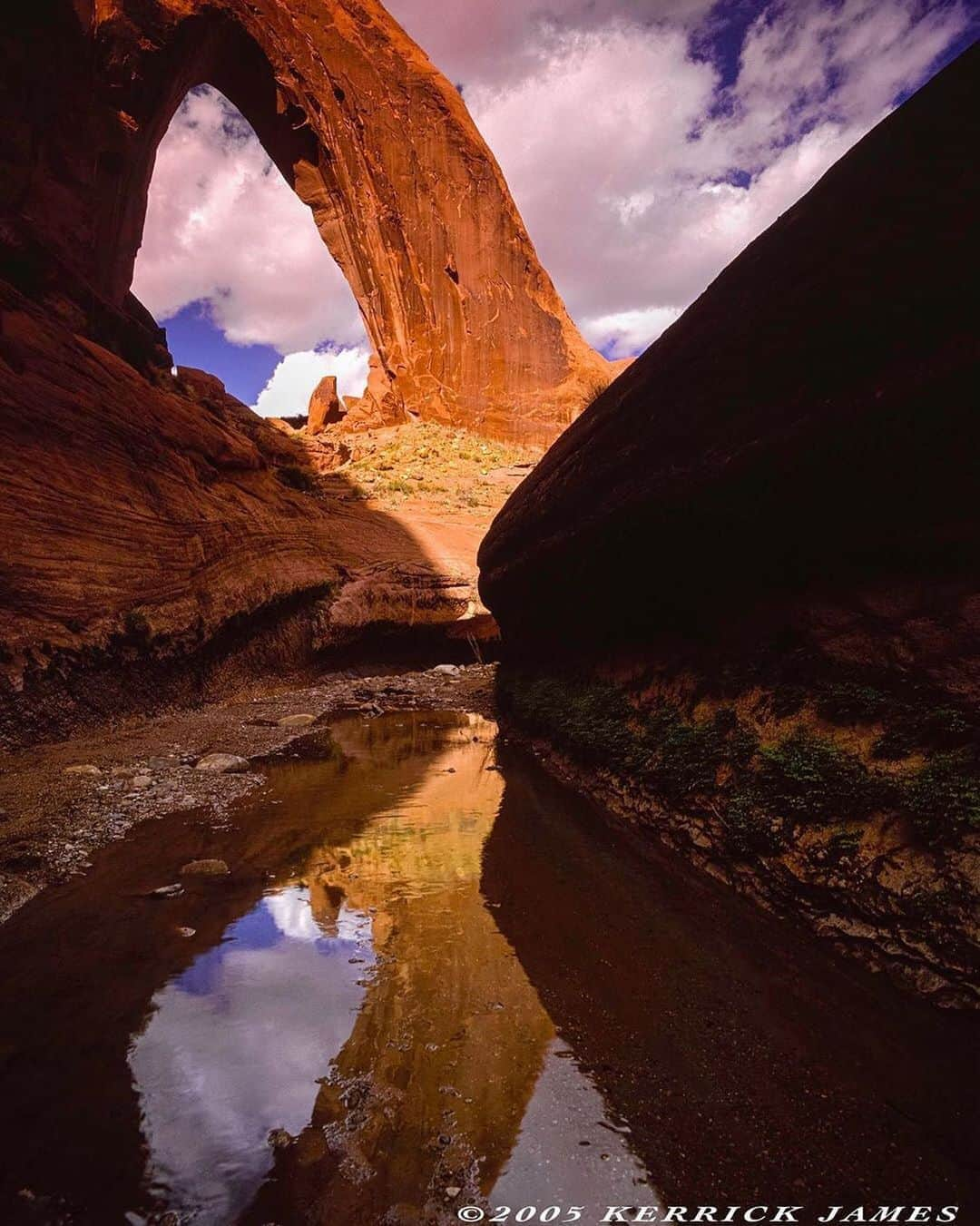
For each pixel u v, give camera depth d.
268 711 16.12
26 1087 3.43
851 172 5.45
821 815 5.13
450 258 61.59
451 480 43.78
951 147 4.62
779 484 6.45
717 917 5.55
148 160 30.81
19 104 20.55
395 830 7.84
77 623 11.65
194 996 4.34
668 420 8.35
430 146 62.09
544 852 7.16
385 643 25.33
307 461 38.34
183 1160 3.02
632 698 9.47
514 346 64.25
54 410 12.85
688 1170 3.05
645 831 7.55
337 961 4.88
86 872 6.26
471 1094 3.53
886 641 5.41
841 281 5.64
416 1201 2.86
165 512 15.38
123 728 12.69
